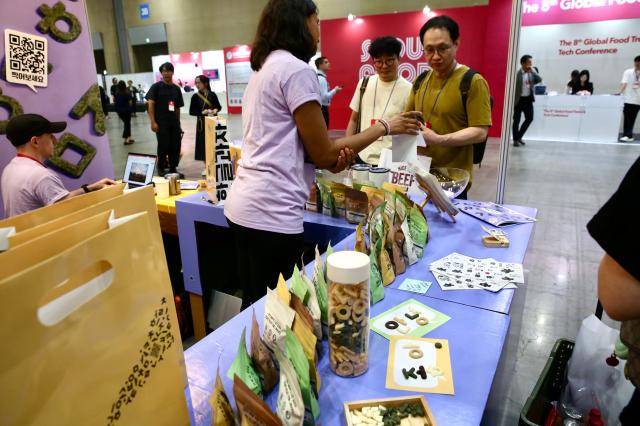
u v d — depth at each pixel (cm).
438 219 177
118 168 671
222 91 1413
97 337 46
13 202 206
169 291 57
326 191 192
